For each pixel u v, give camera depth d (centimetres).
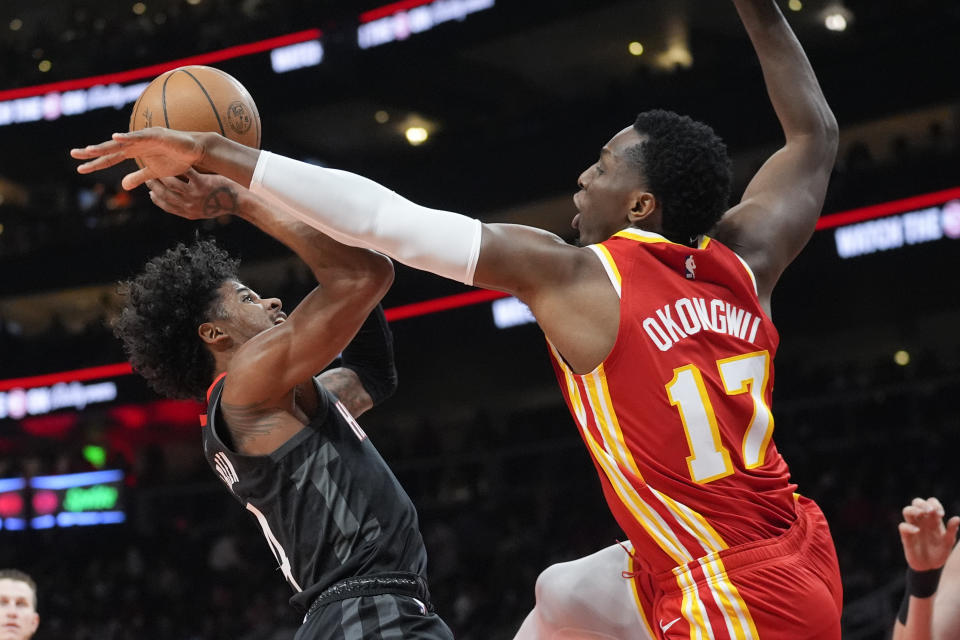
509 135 1922
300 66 2000
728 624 225
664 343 231
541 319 234
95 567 1677
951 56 1561
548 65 2050
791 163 280
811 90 290
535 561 1356
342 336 259
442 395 1986
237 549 1603
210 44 2061
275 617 1401
